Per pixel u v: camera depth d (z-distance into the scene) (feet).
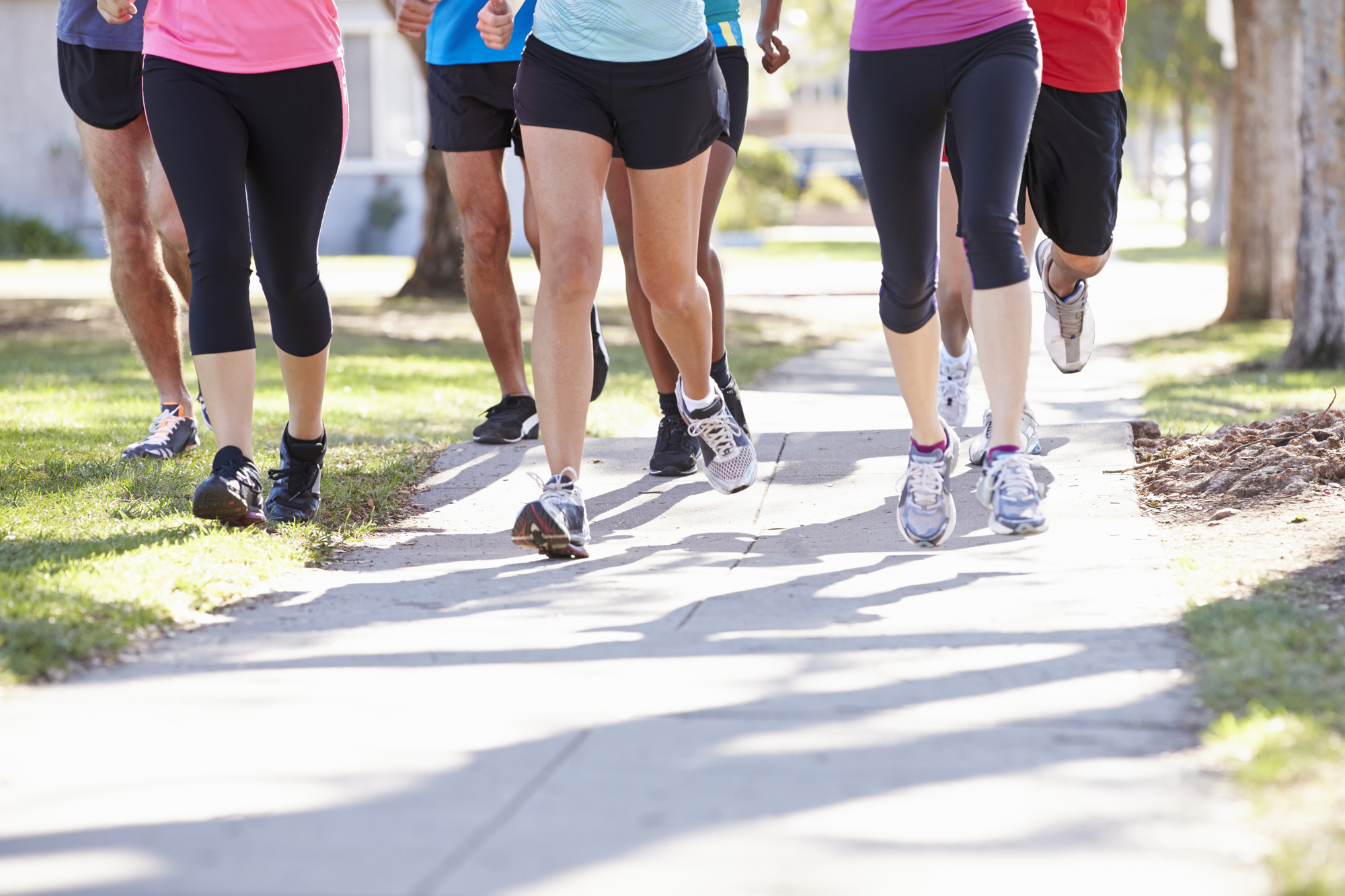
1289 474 21.62
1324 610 14.71
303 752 11.66
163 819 10.34
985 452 24.48
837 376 45.50
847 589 17.35
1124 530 20.12
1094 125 22.72
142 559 17.80
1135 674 13.24
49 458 25.49
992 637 14.78
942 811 10.14
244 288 19.90
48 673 13.74
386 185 130.62
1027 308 17.99
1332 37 47.65
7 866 9.58
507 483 25.09
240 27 19.54
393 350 55.36
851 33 18.90
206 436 29.45
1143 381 42.80
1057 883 8.96
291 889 9.16
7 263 118.11
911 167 18.48
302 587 17.87
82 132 26.12
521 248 122.62
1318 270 48.39
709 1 24.59
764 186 184.85
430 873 9.32
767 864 9.32
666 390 25.43
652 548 20.36
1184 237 185.78
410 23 21.81
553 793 10.65
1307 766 10.37
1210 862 9.22
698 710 12.57
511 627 15.67
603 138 18.75
